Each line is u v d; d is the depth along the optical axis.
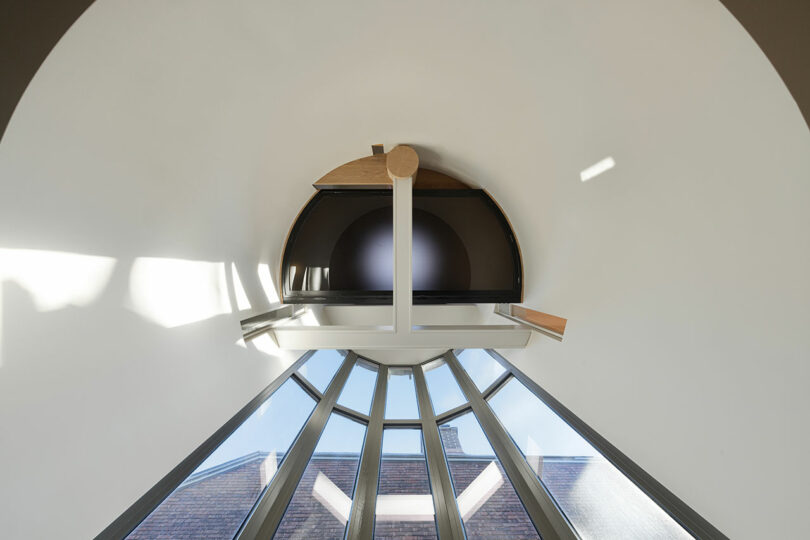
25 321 1.02
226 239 2.28
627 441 1.79
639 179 1.65
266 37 1.64
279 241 3.32
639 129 1.57
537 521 2.46
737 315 1.18
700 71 1.22
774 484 1.05
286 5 1.51
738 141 1.14
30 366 1.03
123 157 1.37
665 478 1.53
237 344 2.34
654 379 1.59
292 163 2.81
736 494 1.19
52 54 1.02
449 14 1.67
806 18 0.96
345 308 5.26
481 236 3.57
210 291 2.07
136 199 1.46
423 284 3.51
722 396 1.24
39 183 1.06
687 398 1.40
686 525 1.41
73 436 1.16
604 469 2.00
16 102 0.97
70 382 1.16
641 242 1.67
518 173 2.76
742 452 1.16
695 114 1.29
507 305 3.86
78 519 1.17
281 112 2.21
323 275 3.48
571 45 1.58
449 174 3.59
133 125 1.38
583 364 2.22
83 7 1.04
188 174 1.79
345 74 2.12
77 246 1.19
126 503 1.38
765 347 1.08
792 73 0.97
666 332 1.51
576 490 2.26
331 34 1.75
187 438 1.78
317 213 3.54
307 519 2.62
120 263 1.38
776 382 1.04
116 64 1.22
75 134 1.15
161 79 1.42
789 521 1.01
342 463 3.48
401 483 3.38
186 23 1.35
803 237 0.96
